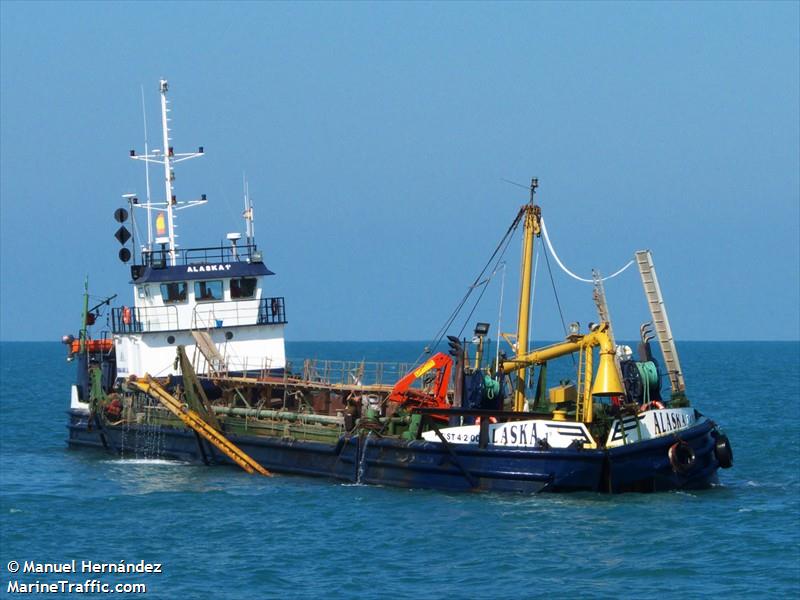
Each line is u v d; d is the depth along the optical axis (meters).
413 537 78.06
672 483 87.88
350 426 99.12
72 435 136.88
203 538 80.38
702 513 83.44
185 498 94.12
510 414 88.56
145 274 123.44
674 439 87.12
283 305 125.25
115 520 87.00
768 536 77.62
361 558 73.75
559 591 66.69
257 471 105.88
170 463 115.94
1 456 128.75
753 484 99.56
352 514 84.88
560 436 86.25
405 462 92.12
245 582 69.31
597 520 81.00
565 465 85.75
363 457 96.25
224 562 73.88
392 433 96.50
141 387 111.56
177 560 74.69
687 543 75.94
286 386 111.50
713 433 93.38
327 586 68.19
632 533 78.00
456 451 89.06
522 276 97.44
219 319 124.06
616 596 65.69
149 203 127.94
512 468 87.12
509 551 74.38
